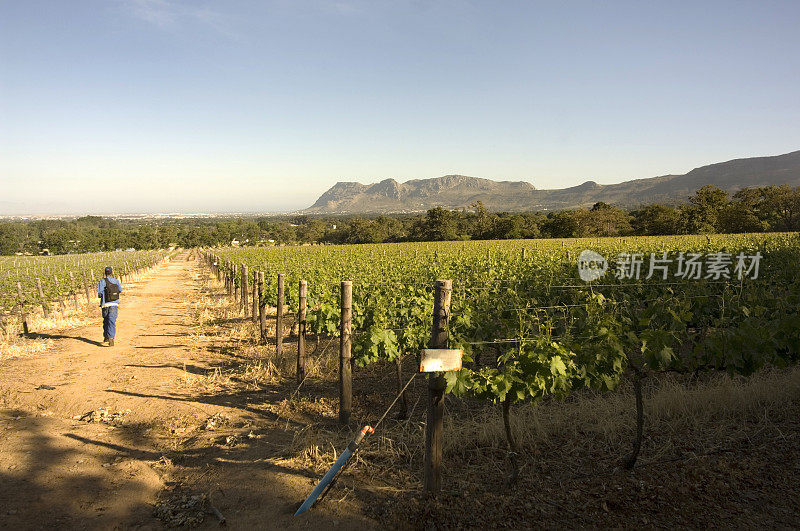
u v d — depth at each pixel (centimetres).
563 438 507
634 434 505
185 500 397
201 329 1277
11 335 1180
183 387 735
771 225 6297
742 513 364
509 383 408
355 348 634
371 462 463
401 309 788
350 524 364
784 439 473
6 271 3156
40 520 361
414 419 593
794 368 657
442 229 9462
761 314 582
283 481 427
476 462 461
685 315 551
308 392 711
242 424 580
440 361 376
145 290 2533
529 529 353
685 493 393
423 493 399
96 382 750
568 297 938
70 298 2103
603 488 407
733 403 548
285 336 1154
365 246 5331
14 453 479
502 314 651
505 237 8562
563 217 7781
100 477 435
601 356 448
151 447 514
